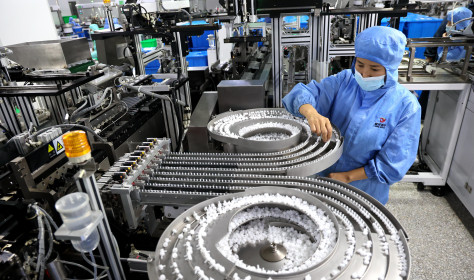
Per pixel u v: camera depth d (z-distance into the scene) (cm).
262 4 220
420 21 397
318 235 92
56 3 411
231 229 95
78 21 443
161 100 223
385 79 141
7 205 100
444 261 202
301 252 91
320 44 239
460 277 190
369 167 143
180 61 234
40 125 180
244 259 92
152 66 401
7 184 116
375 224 89
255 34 257
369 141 146
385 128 144
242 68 309
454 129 251
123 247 111
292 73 305
